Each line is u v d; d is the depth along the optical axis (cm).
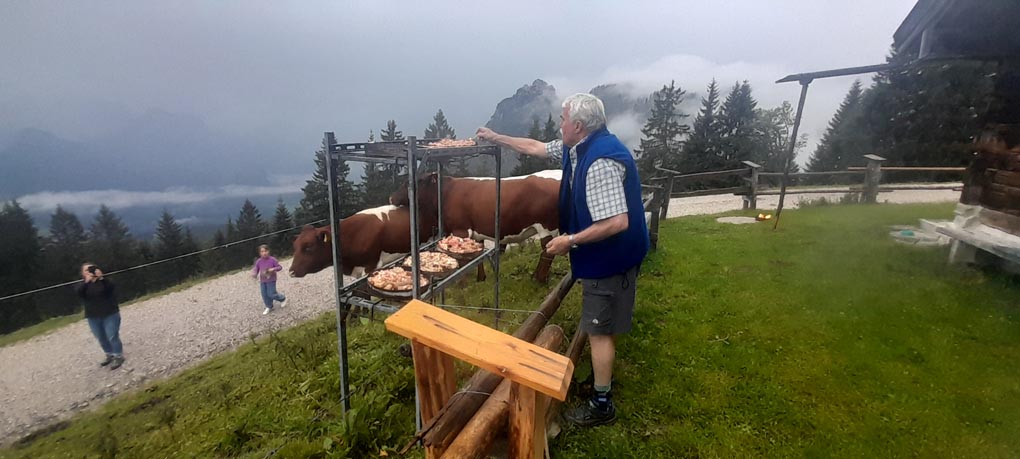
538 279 603
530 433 178
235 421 342
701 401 299
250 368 502
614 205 237
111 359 819
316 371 404
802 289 486
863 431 266
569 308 472
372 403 296
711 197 1811
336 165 279
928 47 538
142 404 517
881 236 700
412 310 197
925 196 1211
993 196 525
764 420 279
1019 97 504
